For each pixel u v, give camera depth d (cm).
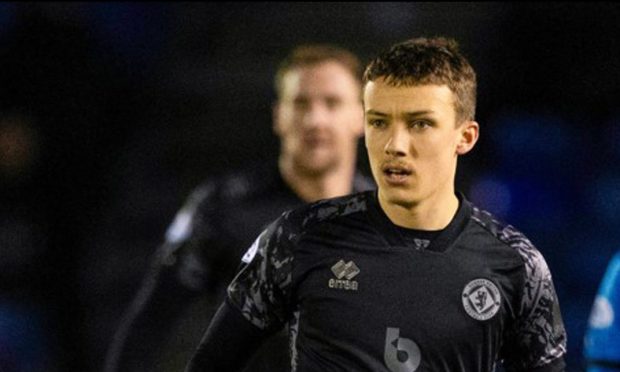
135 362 1289
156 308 1292
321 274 896
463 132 909
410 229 900
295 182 1319
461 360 881
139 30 3023
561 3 2845
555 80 2834
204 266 1291
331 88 1319
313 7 3006
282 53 2953
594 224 2672
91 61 2761
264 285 916
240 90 2888
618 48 2823
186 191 2739
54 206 2619
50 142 2647
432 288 883
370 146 880
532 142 2758
